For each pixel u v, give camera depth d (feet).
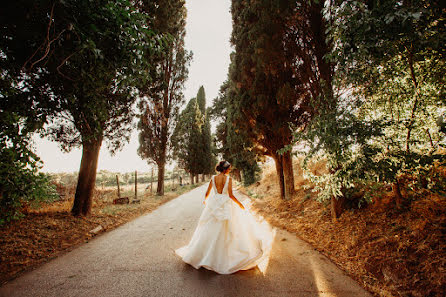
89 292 8.55
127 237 16.37
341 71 10.81
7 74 10.32
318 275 9.68
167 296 8.25
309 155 13.19
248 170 63.82
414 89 10.91
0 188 9.71
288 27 20.35
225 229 10.90
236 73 29.73
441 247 8.49
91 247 14.01
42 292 8.54
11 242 12.77
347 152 11.08
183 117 57.52
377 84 11.05
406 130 11.40
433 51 8.84
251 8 23.32
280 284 9.00
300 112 26.50
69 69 11.81
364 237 11.70
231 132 40.63
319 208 19.24
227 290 8.59
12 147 9.37
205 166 105.29
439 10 7.27
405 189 11.87
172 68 52.75
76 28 9.33
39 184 11.28
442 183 9.30
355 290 8.41
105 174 62.75
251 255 10.40
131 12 10.39
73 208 20.90
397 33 7.68
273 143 29.30
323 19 17.85
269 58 21.68
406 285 8.02
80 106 12.76
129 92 13.01
